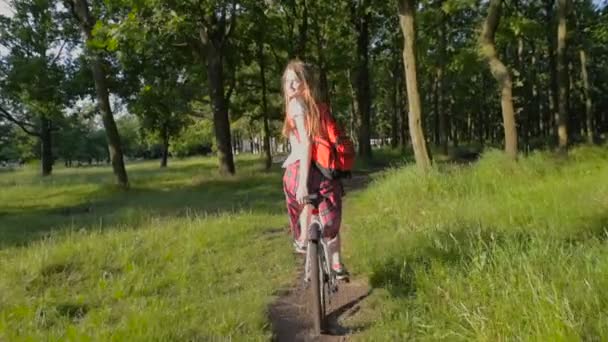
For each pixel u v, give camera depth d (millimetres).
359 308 4867
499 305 3924
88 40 19891
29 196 19734
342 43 33438
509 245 5148
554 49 31219
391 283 5359
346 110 52125
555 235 5914
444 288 4676
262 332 4227
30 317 4582
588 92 32250
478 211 8188
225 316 4469
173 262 6762
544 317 3488
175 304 4906
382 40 35906
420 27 23328
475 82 47031
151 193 19438
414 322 4188
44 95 32750
